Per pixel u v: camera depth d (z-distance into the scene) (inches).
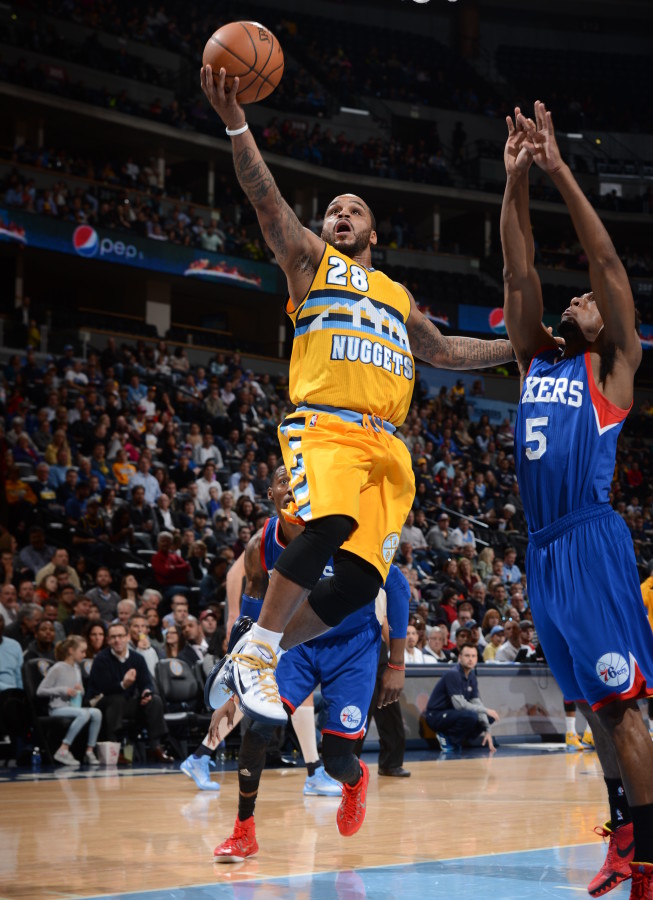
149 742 342.3
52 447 529.7
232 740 373.7
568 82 1318.9
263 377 824.9
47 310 868.6
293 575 108.0
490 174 1183.6
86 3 1019.3
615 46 1344.7
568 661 118.9
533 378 122.5
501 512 726.5
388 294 121.2
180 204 972.6
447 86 1245.7
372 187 1109.1
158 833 171.6
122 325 879.1
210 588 449.7
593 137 1251.8
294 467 113.5
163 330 971.9
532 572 118.0
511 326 126.1
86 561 456.4
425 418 848.3
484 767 320.5
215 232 960.9
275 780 283.7
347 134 1157.1
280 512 152.5
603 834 120.5
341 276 116.9
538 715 441.1
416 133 1228.5
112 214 888.9
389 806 215.3
